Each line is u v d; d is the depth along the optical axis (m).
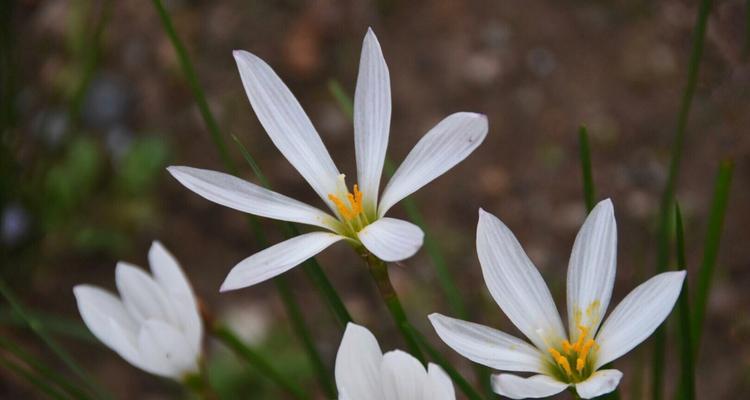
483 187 0.73
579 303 0.44
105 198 0.73
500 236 0.44
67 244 0.72
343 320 0.47
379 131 0.45
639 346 0.54
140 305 0.48
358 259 0.71
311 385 0.64
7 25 0.63
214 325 0.49
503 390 0.41
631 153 0.73
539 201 0.72
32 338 0.68
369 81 0.45
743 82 0.72
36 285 0.71
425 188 0.74
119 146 0.75
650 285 0.43
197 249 0.73
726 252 0.69
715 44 0.72
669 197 0.51
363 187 0.45
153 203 0.74
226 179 0.44
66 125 0.74
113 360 0.68
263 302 0.70
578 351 0.43
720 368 0.65
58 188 0.71
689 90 0.50
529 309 0.44
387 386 0.42
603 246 0.44
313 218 0.45
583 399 0.43
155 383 0.67
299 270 0.71
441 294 0.68
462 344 0.43
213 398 0.48
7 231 0.68
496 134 0.75
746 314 0.67
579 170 0.73
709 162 0.72
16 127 0.67
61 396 0.50
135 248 0.72
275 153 0.75
